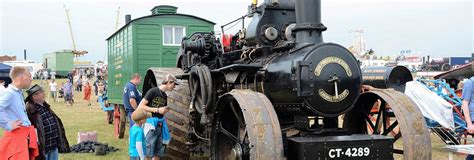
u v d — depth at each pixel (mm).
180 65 7043
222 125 4516
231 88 5035
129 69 9914
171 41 10039
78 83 35125
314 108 4109
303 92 4039
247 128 3654
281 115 4633
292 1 4980
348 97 4215
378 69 5961
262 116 3727
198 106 5391
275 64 4441
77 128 12125
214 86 5477
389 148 3986
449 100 7961
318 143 3787
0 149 4543
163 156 5758
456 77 14125
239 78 4766
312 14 4398
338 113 4207
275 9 4867
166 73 6457
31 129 4727
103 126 12602
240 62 5203
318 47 4156
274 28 4809
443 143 8625
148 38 9805
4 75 14961
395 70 5887
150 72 7000
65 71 50219
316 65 4102
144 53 9750
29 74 4723
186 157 5863
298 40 4445
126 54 10273
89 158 7461
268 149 3604
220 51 5520
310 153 3762
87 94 23094
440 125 7566
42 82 39156
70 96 22922
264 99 3904
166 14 9914
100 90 24516
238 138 4234
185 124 5766
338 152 3836
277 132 3686
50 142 5273
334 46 4207
